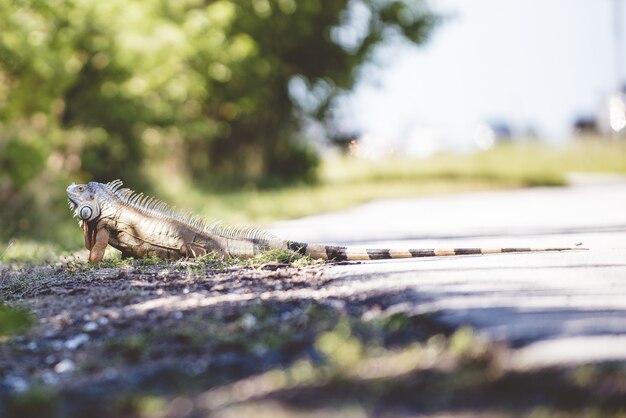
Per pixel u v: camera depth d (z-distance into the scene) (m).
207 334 6.62
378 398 4.98
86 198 10.72
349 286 8.11
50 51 24.92
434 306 6.82
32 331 7.36
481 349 5.43
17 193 21.80
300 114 43.00
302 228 18.89
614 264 9.12
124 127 29.56
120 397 5.43
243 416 4.93
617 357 5.18
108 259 10.95
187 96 33.19
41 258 13.61
